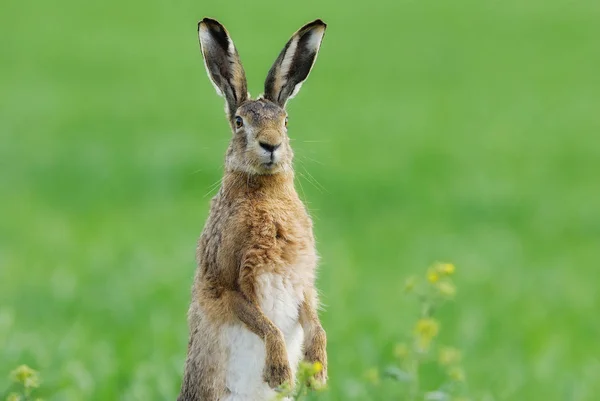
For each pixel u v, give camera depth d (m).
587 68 40.47
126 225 20.22
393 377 8.24
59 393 10.37
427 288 8.20
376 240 19.56
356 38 45.25
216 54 8.74
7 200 22.45
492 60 41.84
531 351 13.07
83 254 17.59
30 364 11.15
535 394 11.38
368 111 33.72
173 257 16.84
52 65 39.84
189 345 8.09
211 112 33.00
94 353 11.93
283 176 8.02
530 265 18.11
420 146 29.14
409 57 42.38
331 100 35.25
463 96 36.34
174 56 42.00
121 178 24.48
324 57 42.09
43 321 13.54
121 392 10.66
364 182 24.56
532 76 39.50
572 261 18.59
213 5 50.72
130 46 43.41
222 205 7.95
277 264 7.75
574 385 11.69
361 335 12.69
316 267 8.14
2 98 34.28
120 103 34.12
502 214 22.28
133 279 15.49
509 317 14.49
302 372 7.00
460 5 51.31
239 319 7.73
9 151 27.22
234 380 7.86
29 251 17.91
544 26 47.31
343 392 10.32
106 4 51.06
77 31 45.66
